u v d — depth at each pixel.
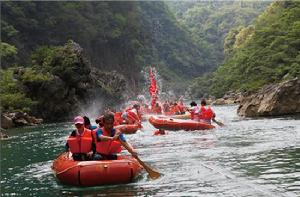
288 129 17.30
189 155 11.77
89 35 79.62
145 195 7.53
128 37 94.31
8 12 67.75
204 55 153.62
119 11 96.12
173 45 139.00
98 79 49.91
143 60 104.19
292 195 6.97
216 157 11.15
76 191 8.14
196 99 93.12
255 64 58.09
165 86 107.81
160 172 9.50
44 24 73.00
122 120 20.09
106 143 9.02
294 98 25.20
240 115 28.12
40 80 38.12
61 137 20.58
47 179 9.61
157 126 19.66
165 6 152.00
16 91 37.62
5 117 30.08
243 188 7.60
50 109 38.12
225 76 78.19
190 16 191.62
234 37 120.00
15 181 9.62
